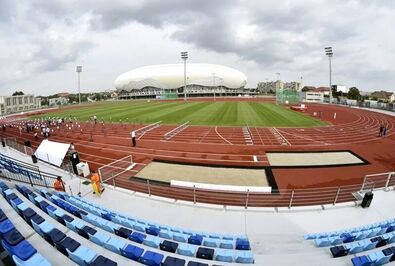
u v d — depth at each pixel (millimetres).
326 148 20266
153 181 13398
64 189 11047
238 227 8227
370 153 18812
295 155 18375
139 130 29016
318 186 12969
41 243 6453
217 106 56844
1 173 11484
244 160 17281
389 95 127688
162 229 7594
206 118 37750
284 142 22281
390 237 6957
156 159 17781
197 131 27656
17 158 17125
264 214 8930
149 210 9375
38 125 35188
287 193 11500
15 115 62344
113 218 8148
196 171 15133
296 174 14609
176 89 123938
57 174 13281
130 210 9414
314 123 32438
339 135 25156
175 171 15133
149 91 124875
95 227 7531
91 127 32375
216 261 6035
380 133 25031
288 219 8648
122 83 130750
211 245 6914
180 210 9320
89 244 6547
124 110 53531
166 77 120938
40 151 16031
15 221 7508
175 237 7137
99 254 6133
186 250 6227
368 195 9125
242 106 56219
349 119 36875
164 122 34750
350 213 9008
